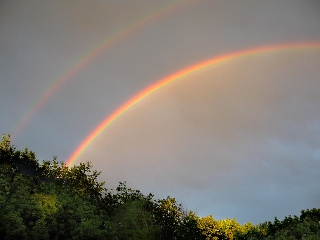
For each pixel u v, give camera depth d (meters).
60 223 19.95
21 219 17.09
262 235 32.50
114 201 26.64
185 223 30.14
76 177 27.36
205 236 32.50
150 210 27.09
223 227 33.56
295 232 27.59
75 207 21.28
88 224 20.11
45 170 28.09
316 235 25.62
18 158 27.33
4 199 17.47
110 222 23.03
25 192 19.67
